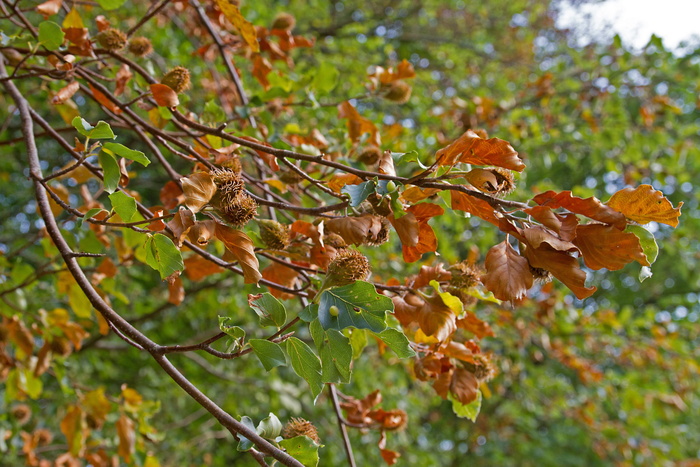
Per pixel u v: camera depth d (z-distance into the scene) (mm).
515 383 6926
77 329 2928
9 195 7828
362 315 1359
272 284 1859
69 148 2025
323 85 3010
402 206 1539
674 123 6020
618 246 1313
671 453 6930
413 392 7656
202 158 2006
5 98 5016
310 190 2688
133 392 2992
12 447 3461
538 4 10977
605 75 5836
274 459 1305
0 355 2887
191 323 6594
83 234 2643
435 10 10680
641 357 6441
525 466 10828
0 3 2273
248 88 4188
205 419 7297
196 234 1418
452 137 5047
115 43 2279
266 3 6922
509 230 1444
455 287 1841
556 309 5605
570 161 6305
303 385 6902
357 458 6734
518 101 6105
